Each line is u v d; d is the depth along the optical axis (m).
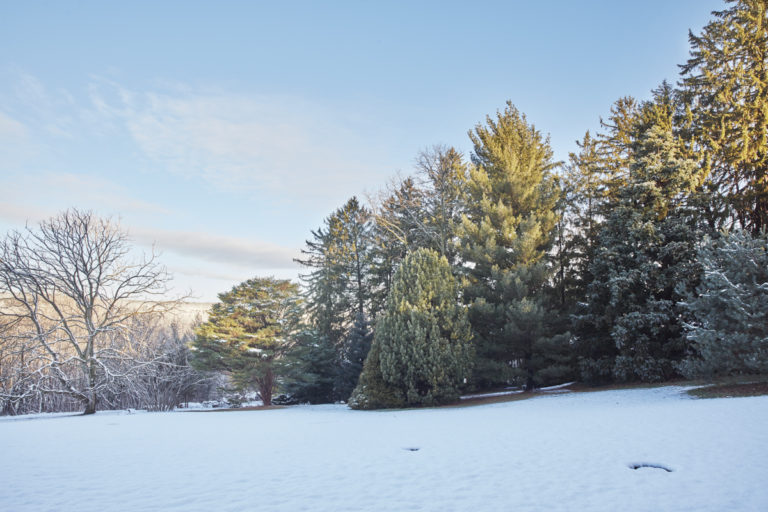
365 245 43.81
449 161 31.84
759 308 15.30
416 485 6.55
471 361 23.75
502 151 28.58
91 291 29.92
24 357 29.02
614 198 25.95
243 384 36.06
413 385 23.05
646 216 22.59
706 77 28.05
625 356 21.67
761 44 24.78
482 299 24.92
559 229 32.75
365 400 23.75
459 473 7.20
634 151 25.86
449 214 33.47
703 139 26.36
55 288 28.86
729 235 17.19
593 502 5.33
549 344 23.97
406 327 24.00
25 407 33.53
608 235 24.22
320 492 6.34
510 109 29.36
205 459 9.32
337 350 39.72
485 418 14.69
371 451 9.71
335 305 42.69
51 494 6.50
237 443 11.70
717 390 15.99
